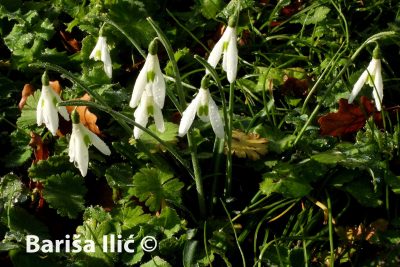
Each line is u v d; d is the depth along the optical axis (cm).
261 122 55
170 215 51
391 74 60
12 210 51
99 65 60
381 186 51
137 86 46
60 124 55
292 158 53
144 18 60
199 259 50
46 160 54
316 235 51
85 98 56
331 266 48
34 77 61
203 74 61
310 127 54
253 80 60
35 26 62
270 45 62
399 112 55
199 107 46
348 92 56
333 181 52
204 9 62
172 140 53
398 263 49
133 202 52
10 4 64
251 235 52
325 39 61
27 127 56
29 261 49
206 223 52
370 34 61
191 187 54
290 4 64
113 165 53
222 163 54
